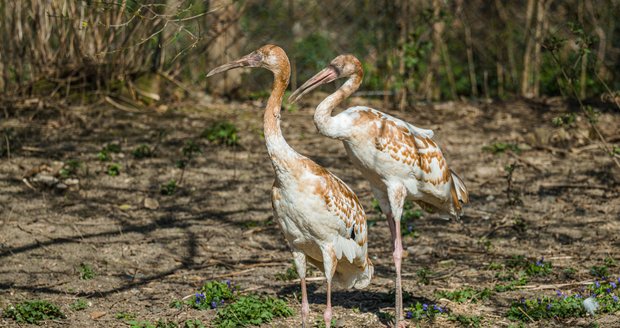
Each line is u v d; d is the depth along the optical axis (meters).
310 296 9.30
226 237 10.98
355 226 7.92
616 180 13.00
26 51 14.82
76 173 12.41
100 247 10.46
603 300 8.71
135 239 10.77
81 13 14.20
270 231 11.23
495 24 18.55
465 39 18.55
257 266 10.12
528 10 17.19
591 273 9.66
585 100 16.95
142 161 13.16
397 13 16.81
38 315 8.39
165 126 14.63
